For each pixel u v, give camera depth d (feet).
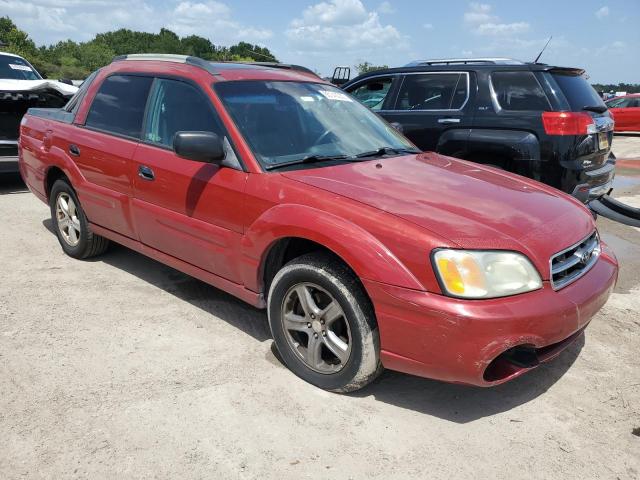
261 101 12.42
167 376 10.48
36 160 16.74
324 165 11.48
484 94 20.27
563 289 9.40
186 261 12.60
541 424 9.49
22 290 14.14
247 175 10.94
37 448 8.46
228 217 11.13
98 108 15.01
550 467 8.46
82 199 15.08
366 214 9.38
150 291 14.35
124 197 13.61
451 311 8.41
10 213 21.58
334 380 9.99
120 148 13.62
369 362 9.51
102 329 12.22
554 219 10.16
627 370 11.28
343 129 13.16
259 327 12.57
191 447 8.61
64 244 16.67
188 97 12.59
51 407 9.43
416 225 8.98
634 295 15.19
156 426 9.05
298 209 9.95
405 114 22.17
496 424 9.46
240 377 10.53
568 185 18.80
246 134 11.46
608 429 9.40
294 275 10.16
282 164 11.18
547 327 8.75
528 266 8.93
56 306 13.28
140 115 13.60
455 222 9.17
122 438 8.74
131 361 10.96
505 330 8.41
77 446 8.54
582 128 18.51
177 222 12.27
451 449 8.80
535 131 19.10
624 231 21.63
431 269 8.62
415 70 22.36
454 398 10.18
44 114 17.17
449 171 12.10
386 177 11.03
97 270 15.70
